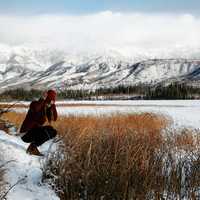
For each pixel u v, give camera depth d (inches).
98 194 210.4
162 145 288.2
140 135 296.5
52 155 255.9
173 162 241.4
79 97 5017.2
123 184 208.8
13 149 304.3
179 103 2613.2
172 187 213.9
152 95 4975.4
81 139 267.9
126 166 217.6
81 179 218.4
